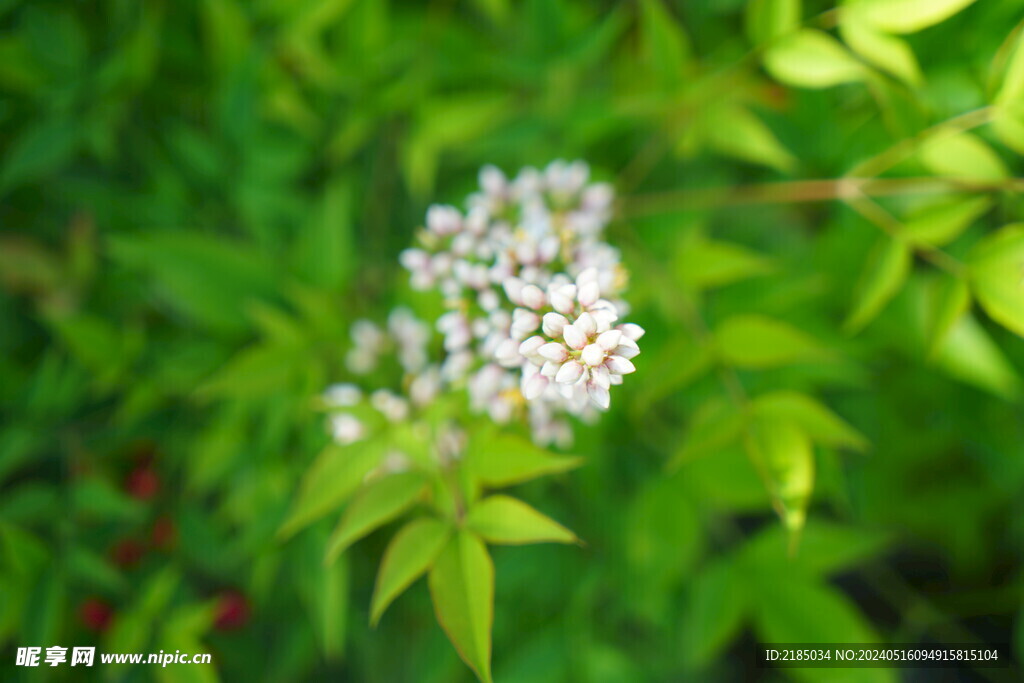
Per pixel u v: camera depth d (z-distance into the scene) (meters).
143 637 0.46
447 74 0.50
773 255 0.50
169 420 0.50
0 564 0.45
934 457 0.51
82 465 0.49
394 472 0.39
